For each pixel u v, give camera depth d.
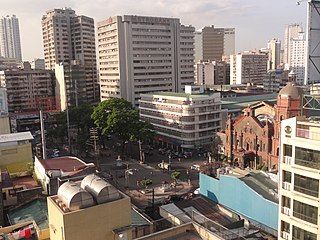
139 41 175.62
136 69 176.62
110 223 30.89
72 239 29.16
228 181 60.56
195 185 82.12
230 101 144.50
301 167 39.22
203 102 114.50
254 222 55.44
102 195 30.91
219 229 38.94
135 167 98.44
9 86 195.38
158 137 127.06
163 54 182.88
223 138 103.06
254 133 93.12
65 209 29.78
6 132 91.12
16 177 62.16
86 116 122.75
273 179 59.75
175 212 51.56
